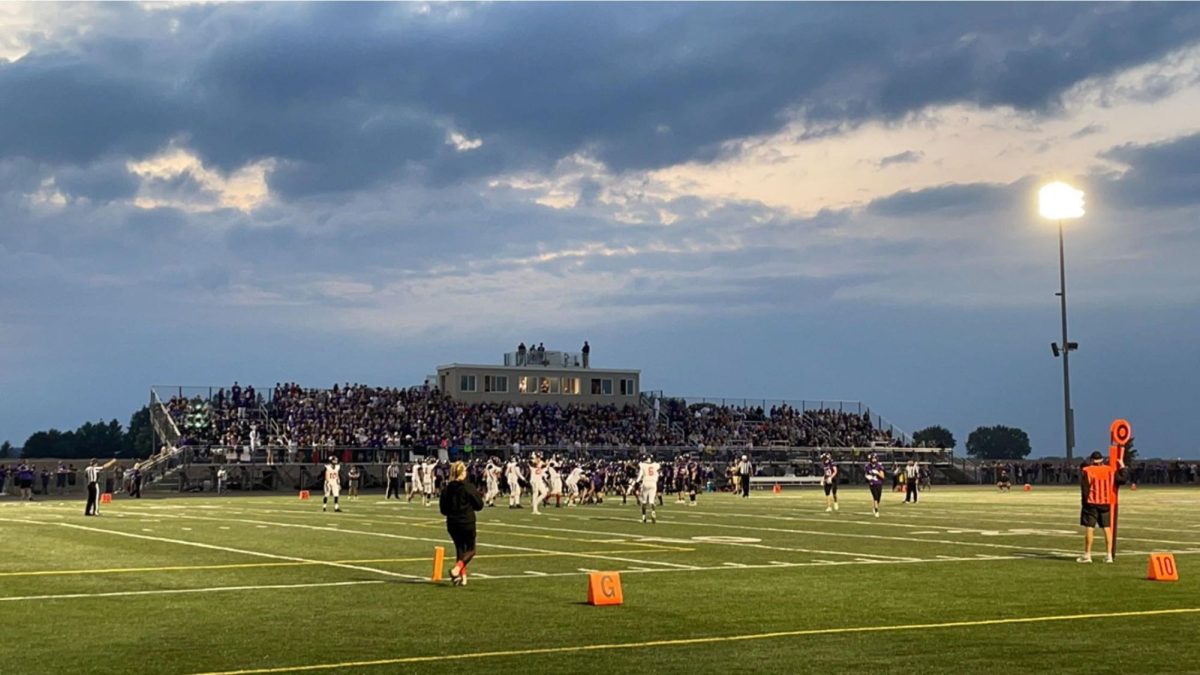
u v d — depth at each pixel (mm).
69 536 32781
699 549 27797
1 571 22781
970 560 24641
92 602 18094
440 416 89250
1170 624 15508
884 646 13883
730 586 19938
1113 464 23938
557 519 42469
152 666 12758
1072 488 87000
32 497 69500
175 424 79875
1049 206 62969
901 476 77812
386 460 79750
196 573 22391
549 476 54438
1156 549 27422
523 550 27594
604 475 67188
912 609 17047
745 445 93938
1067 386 63125
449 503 20359
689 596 18594
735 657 13188
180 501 61469
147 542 30344
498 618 16250
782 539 31078
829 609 17078
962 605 17453
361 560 25125
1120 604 17484
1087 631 14922
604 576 17781
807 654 13367
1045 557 25281
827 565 23625
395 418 87375
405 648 13836
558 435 90250
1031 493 73188
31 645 14125
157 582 20859
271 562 24672
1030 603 17641
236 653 13531
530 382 100000
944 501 59000
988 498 63406
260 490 75875
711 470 80125
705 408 100625
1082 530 34594
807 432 99250
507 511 49938
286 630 15227
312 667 12648
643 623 15758
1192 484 97688
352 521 40594
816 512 47156
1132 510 47688
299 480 77062
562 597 18547
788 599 18219
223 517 43750
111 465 75750
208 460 75375
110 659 13188
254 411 84312
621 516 44750
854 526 36938
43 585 20391
